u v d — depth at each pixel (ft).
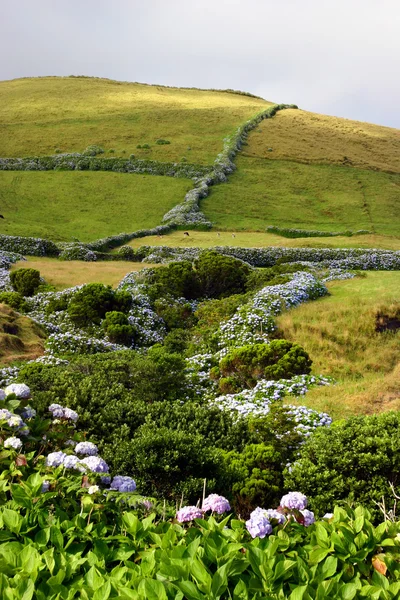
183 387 53.88
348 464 28.40
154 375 51.24
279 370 53.42
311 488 28.32
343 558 12.93
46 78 417.49
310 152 273.13
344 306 72.95
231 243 161.07
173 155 251.19
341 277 91.71
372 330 67.56
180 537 13.80
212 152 258.57
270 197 219.61
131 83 418.72
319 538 13.55
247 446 33.42
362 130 321.32
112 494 15.85
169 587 11.36
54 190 213.66
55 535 13.12
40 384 42.96
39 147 255.70
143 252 144.15
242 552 13.24
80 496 15.75
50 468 16.30
